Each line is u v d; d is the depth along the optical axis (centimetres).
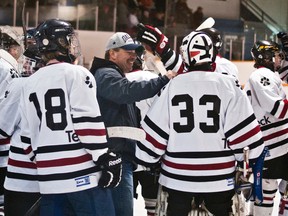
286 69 775
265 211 661
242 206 435
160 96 439
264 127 650
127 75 608
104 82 476
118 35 515
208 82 427
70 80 404
